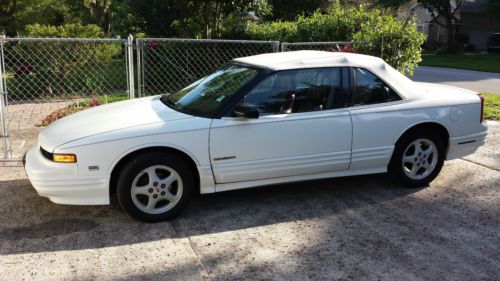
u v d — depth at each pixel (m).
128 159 4.27
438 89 5.66
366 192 5.27
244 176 4.56
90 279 3.44
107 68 12.78
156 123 4.32
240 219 4.53
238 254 3.84
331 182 5.59
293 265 3.67
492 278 3.51
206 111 4.52
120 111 4.79
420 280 3.47
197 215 4.62
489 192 5.25
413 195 5.17
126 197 4.25
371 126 4.91
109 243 4.00
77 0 26.17
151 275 3.51
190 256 3.80
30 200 4.90
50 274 3.50
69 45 12.39
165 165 4.31
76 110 9.00
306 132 4.66
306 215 4.64
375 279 3.48
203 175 4.42
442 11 36.38
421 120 5.11
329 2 24.61
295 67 4.72
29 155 4.48
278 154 4.61
